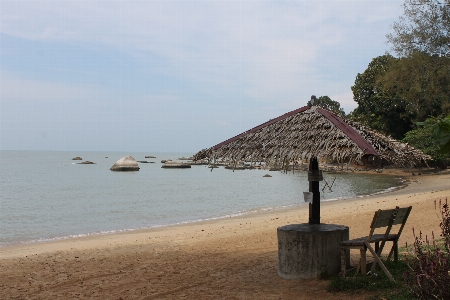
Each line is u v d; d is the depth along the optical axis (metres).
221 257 10.28
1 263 10.66
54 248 13.22
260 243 12.01
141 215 23.47
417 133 40.72
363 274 6.68
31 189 40.78
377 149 6.88
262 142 7.80
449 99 35.09
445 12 33.56
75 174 64.88
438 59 34.47
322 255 6.92
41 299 7.39
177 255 10.91
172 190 39.78
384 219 6.78
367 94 57.97
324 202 25.70
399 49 35.84
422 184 35.81
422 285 5.21
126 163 73.38
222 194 35.81
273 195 34.56
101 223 20.72
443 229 6.00
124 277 8.69
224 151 8.17
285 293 6.59
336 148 6.53
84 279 8.69
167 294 7.27
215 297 6.85
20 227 19.62
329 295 6.27
